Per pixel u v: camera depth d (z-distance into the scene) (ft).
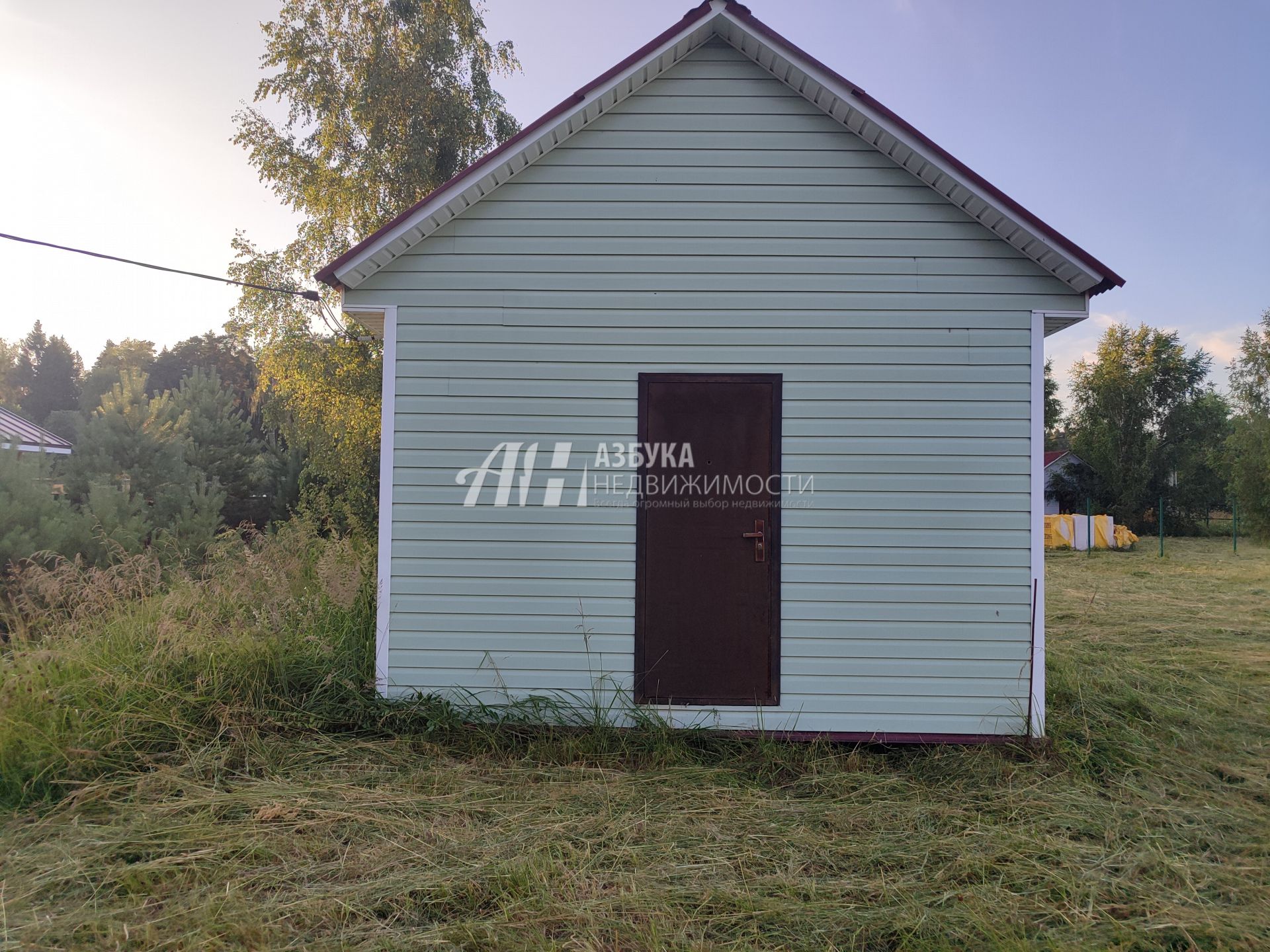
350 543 29.17
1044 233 14.55
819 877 10.43
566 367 15.88
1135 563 59.57
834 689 15.37
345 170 54.60
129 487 36.22
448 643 15.69
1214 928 9.11
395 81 52.13
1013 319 15.49
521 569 15.71
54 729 12.76
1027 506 15.40
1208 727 16.62
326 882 9.98
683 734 15.11
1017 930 9.14
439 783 12.98
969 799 12.92
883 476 15.55
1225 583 43.93
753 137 15.76
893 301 15.61
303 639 16.61
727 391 15.75
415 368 15.90
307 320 54.90
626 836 11.36
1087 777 13.79
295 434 56.34
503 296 15.90
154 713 13.83
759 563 15.55
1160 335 105.70
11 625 19.13
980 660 15.29
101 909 9.31
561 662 15.62
